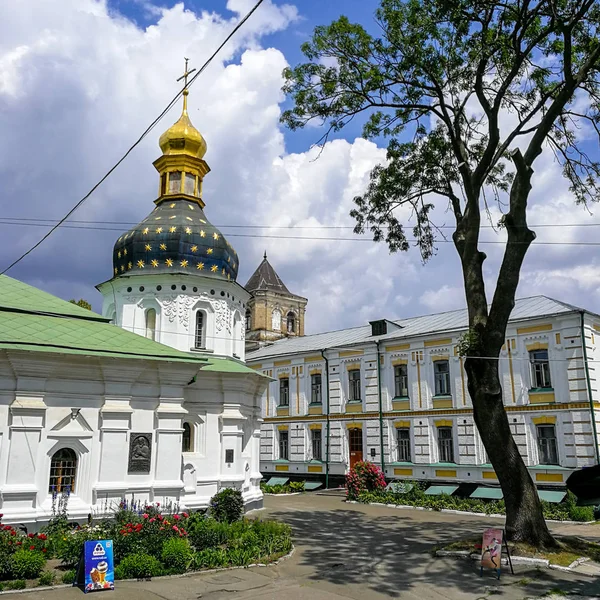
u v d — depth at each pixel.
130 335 20.56
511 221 16.34
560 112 15.95
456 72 18.50
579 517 23.06
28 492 16.42
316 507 27.77
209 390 22.89
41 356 17.14
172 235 26.50
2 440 16.50
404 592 12.31
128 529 13.99
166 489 18.72
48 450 17.17
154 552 13.62
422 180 20.48
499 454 15.80
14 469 16.42
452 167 20.23
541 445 27.98
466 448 30.45
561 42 17.48
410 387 33.62
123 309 26.09
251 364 43.69
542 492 26.92
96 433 18.05
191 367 19.75
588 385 26.58
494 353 16.09
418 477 32.16
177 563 13.27
